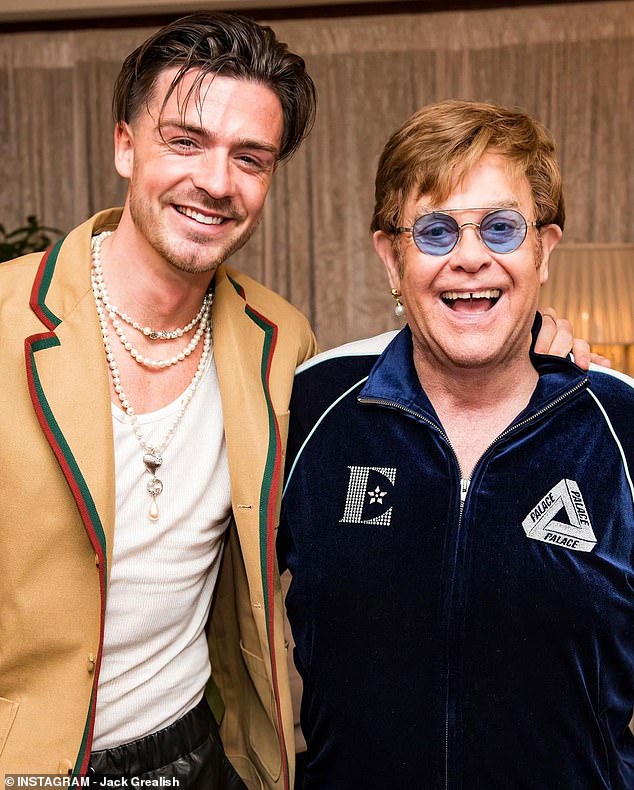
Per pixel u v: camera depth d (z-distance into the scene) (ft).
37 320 4.43
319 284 18.63
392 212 4.59
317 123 18.26
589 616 4.26
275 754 5.17
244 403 4.88
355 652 4.56
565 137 17.37
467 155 4.28
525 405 4.57
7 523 4.25
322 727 4.73
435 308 4.43
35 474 4.24
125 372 4.74
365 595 4.52
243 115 4.45
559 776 4.31
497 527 4.39
